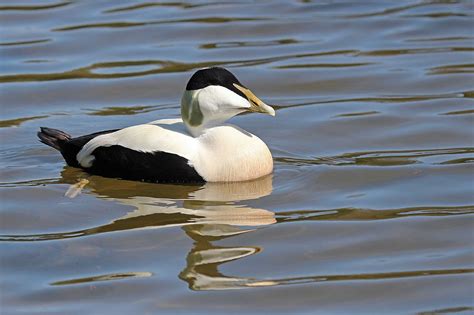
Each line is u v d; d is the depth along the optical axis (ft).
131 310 34.27
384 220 41.27
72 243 39.37
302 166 47.32
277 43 66.33
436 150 49.49
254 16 71.10
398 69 61.26
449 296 35.12
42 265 37.63
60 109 56.34
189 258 37.93
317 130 52.49
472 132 51.67
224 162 44.42
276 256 38.09
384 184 45.19
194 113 44.50
